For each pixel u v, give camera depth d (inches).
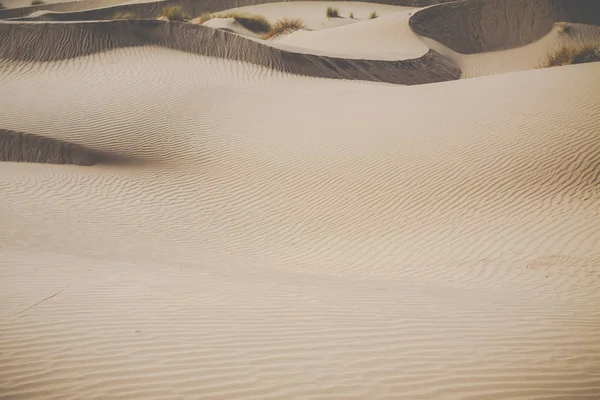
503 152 488.4
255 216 464.8
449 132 534.3
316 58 941.8
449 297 268.1
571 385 160.6
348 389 149.0
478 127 533.3
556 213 414.3
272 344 178.1
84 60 818.2
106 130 596.7
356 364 165.3
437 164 489.7
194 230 438.3
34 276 245.0
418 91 673.6
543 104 555.5
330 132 580.1
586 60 1018.7
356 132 569.9
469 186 458.0
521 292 307.3
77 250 335.6
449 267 362.6
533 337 201.3
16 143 563.8
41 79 740.0
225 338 181.0
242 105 672.4
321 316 213.0
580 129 502.6
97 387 142.8
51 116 614.9
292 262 383.2
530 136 503.5
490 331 205.0
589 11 1509.6
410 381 155.9
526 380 161.5
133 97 677.3
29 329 176.7
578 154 470.6
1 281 231.3
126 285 242.2
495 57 1370.6
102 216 441.1
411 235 412.8
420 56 1155.3
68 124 600.7
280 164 535.2
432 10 1461.6
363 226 435.2
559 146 483.5
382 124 577.3
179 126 616.1
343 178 498.0
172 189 503.8
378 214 446.6
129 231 417.4
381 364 166.2
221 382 149.1
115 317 194.5
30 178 501.4
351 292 265.0
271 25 1550.2
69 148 559.5
